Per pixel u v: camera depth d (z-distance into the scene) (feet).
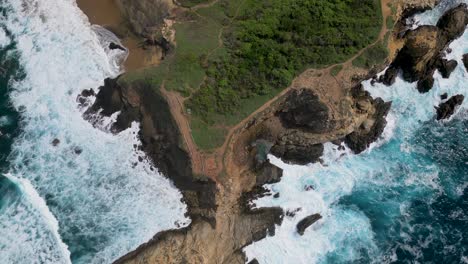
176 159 169.68
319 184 179.01
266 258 165.58
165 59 181.57
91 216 165.58
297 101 175.73
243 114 172.24
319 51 180.96
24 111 182.09
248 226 166.71
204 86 175.32
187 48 182.09
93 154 176.45
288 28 184.65
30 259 157.17
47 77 188.44
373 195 181.68
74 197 168.45
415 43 187.73
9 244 158.92
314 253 169.07
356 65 180.24
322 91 175.73
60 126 180.55
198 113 171.83
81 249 159.43
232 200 165.99
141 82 176.04
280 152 178.50
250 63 178.40
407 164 188.75
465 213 178.60
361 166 185.68
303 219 172.35
